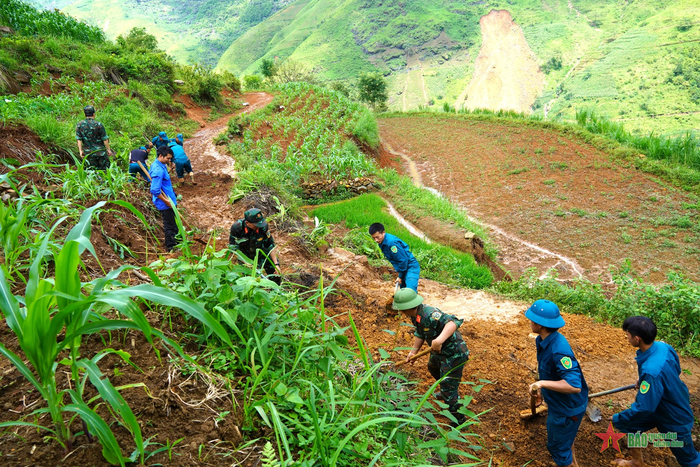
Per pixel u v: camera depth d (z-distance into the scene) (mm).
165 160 6129
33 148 7422
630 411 3633
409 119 44812
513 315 6816
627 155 24266
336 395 2994
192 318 3348
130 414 1868
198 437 2385
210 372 2875
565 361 3469
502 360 5375
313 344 3281
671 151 23562
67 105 15008
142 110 19812
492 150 30172
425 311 4059
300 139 23984
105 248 4785
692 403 4953
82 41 25719
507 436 4137
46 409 1975
